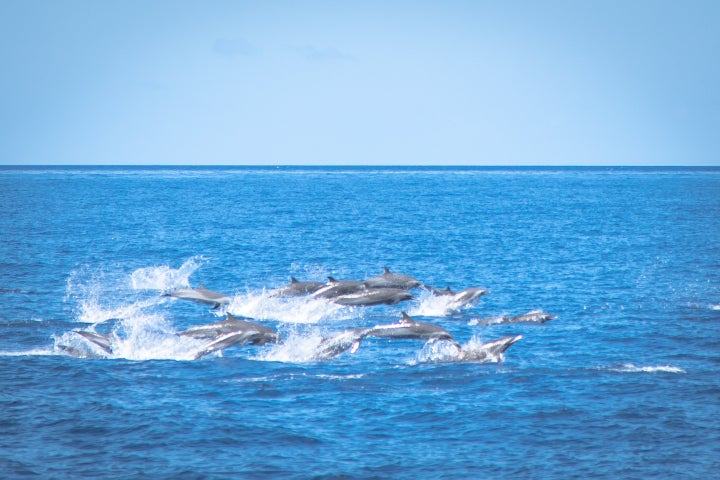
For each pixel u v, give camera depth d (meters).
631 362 68.19
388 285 92.38
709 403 56.50
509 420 53.28
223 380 62.53
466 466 45.97
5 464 45.28
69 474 44.16
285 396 58.50
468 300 95.19
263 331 72.06
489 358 69.06
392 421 53.22
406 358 70.12
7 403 55.50
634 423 52.50
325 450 48.19
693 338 77.38
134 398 57.41
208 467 45.44
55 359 67.94
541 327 83.31
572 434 50.72
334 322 87.75
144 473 44.47
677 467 45.62
